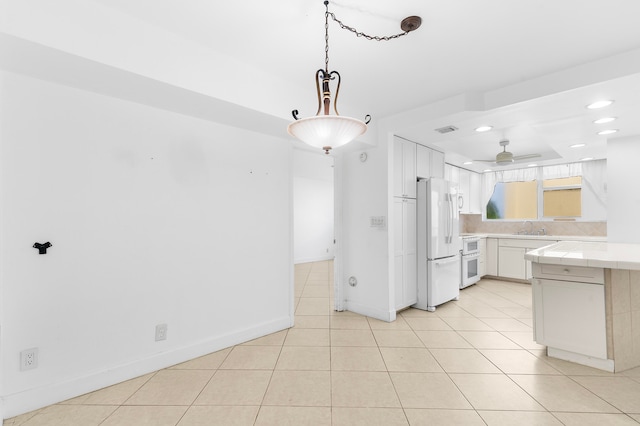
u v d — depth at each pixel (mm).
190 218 2568
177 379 2234
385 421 1760
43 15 1514
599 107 2699
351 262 3848
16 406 1807
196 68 2057
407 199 3848
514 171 6035
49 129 1924
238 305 2889
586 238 4863
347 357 2582
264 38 1998
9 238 1793
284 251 3285
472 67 2348
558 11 1703
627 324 2357
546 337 2566
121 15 1749
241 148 2922
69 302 1998
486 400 1959
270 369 2379
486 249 5797
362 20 1794
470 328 3258
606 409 1854
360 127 1562
